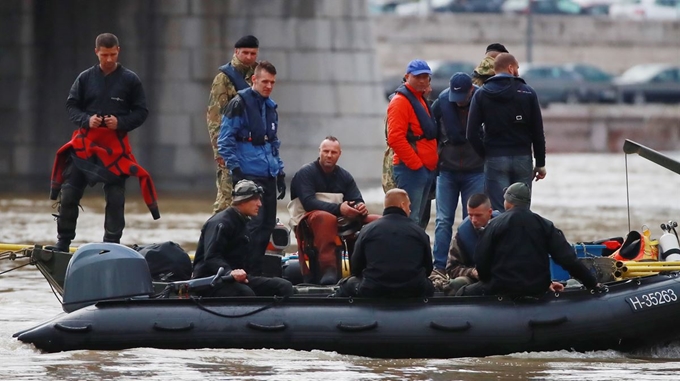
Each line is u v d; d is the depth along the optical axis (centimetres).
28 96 9375
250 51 4350
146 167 9206
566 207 8631
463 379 3234
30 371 3256
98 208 8031
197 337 3491
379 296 3528
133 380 3166
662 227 4097
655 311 3578
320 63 9438
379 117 9769
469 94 4278
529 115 4075
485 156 4119
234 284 3600
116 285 3612
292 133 9356
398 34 18762
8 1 9406
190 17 9219
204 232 3672
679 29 19825
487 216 3762
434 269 4178
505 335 3506
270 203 4050
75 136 4134
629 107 17375
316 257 3956
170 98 9212
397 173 4234
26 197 8862
